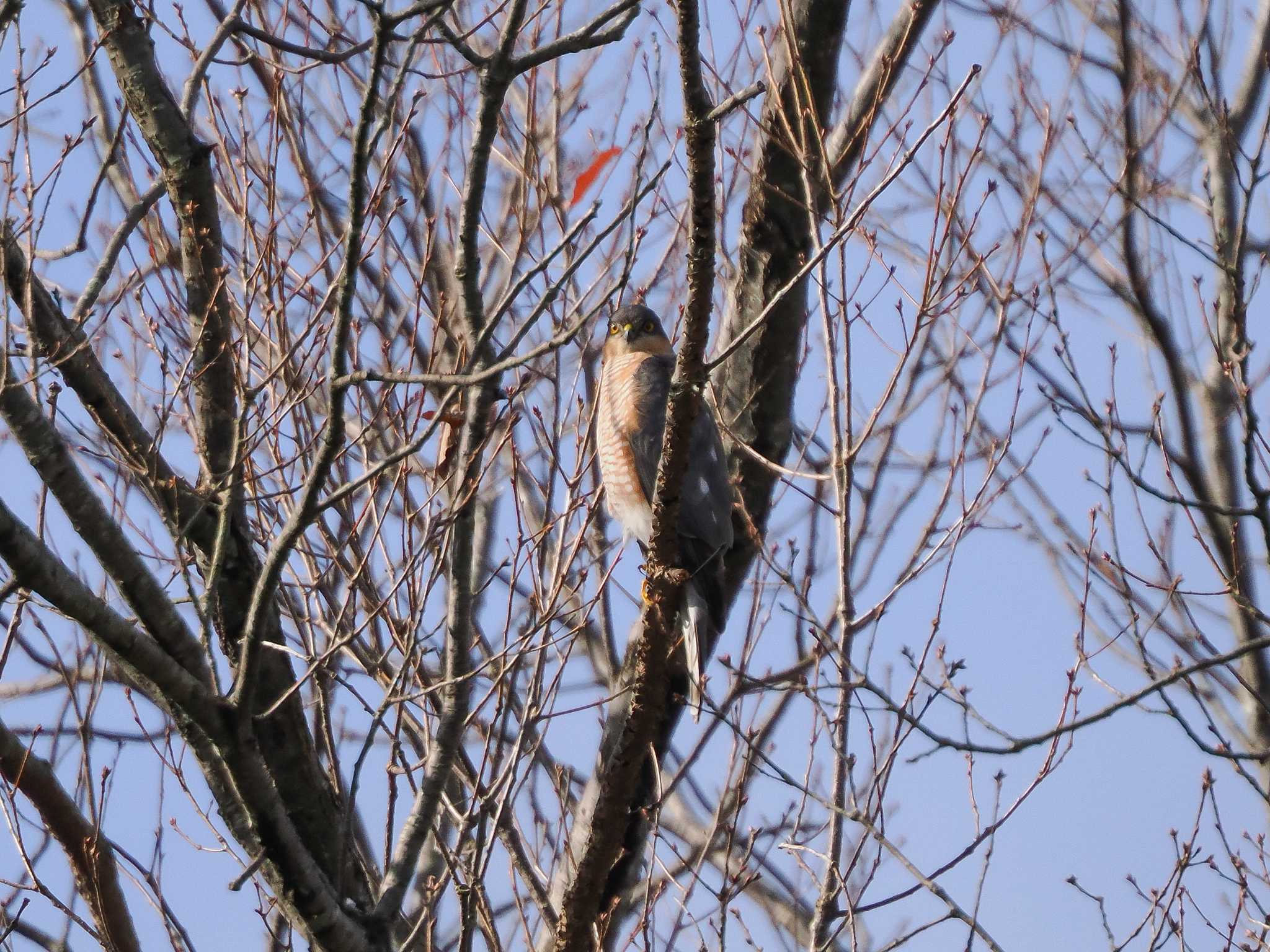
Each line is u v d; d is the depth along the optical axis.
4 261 8.45
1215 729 10.88
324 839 10.07
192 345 10.51
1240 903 10.30
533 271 8.51
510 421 10.63
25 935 9.90
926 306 11.27
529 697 10.27
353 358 11.00
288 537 8.11
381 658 10.84
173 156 10.30
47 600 8.10
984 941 9.00
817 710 10.90
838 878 10.15
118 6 10.36
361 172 7.32
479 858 9.66
